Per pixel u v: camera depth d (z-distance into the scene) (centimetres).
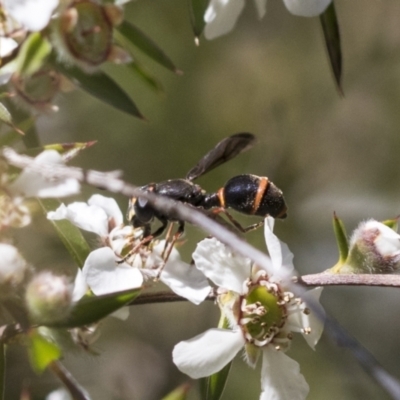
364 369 39
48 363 40
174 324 54
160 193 43
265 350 42
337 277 41
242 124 54
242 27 55
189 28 50
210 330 42
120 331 53
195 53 51
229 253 42
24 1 41
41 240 44
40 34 41
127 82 50
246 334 42
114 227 42
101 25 41
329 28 42
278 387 42
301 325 42
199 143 51
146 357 52
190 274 42
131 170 51
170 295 42
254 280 42
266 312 42
